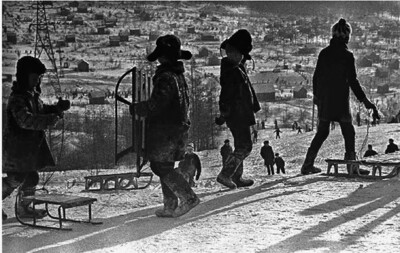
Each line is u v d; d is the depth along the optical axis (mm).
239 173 11203
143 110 7926
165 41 8156
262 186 10961
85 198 7684
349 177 11844
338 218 7531
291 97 138250
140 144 8156
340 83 12289
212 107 51094
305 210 8156
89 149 43562
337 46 12320
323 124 12688
